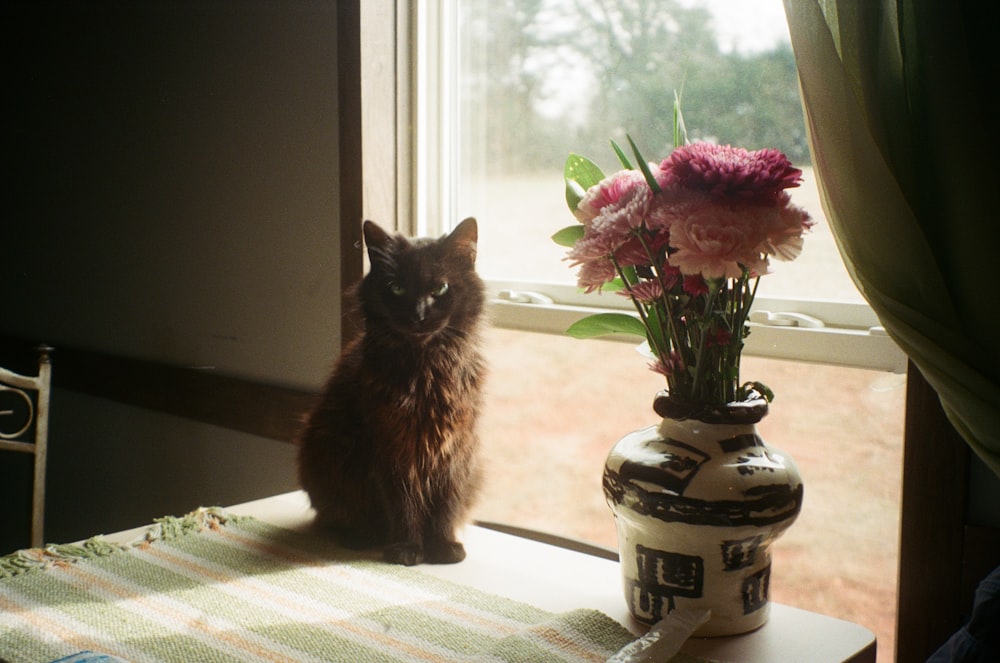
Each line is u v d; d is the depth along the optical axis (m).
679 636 0.95
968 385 0.91
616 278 1.18
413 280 1.22
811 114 0.96
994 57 0.88
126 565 1.18
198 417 2.23
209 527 1.33
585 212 1.07
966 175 0.88
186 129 2.22
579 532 1.72
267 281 2.03
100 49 2.50
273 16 1.94
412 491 1.24
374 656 0.94
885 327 0.98
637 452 1.04
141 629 1.00
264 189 2.01
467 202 1.85
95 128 2.56
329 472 1.29
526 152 1.74
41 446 1.76
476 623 1.03
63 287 2.77
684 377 1.05
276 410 2.00
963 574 1.13
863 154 0.93
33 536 1.76
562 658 0.93
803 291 1.44
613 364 1.64
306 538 1.30
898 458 1.34
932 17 0.88
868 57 0.93
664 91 1.54
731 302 1.03
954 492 1.13
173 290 2.32
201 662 0.92
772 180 0.95
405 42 1.79
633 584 1.06
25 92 2.84
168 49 2.25
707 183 0.96
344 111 1.77
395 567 1.20
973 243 0.89
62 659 0.87
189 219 2.24
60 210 2.74
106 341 2.61
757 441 1.03
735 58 1.45
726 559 1.01
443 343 1.25
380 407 1.22
